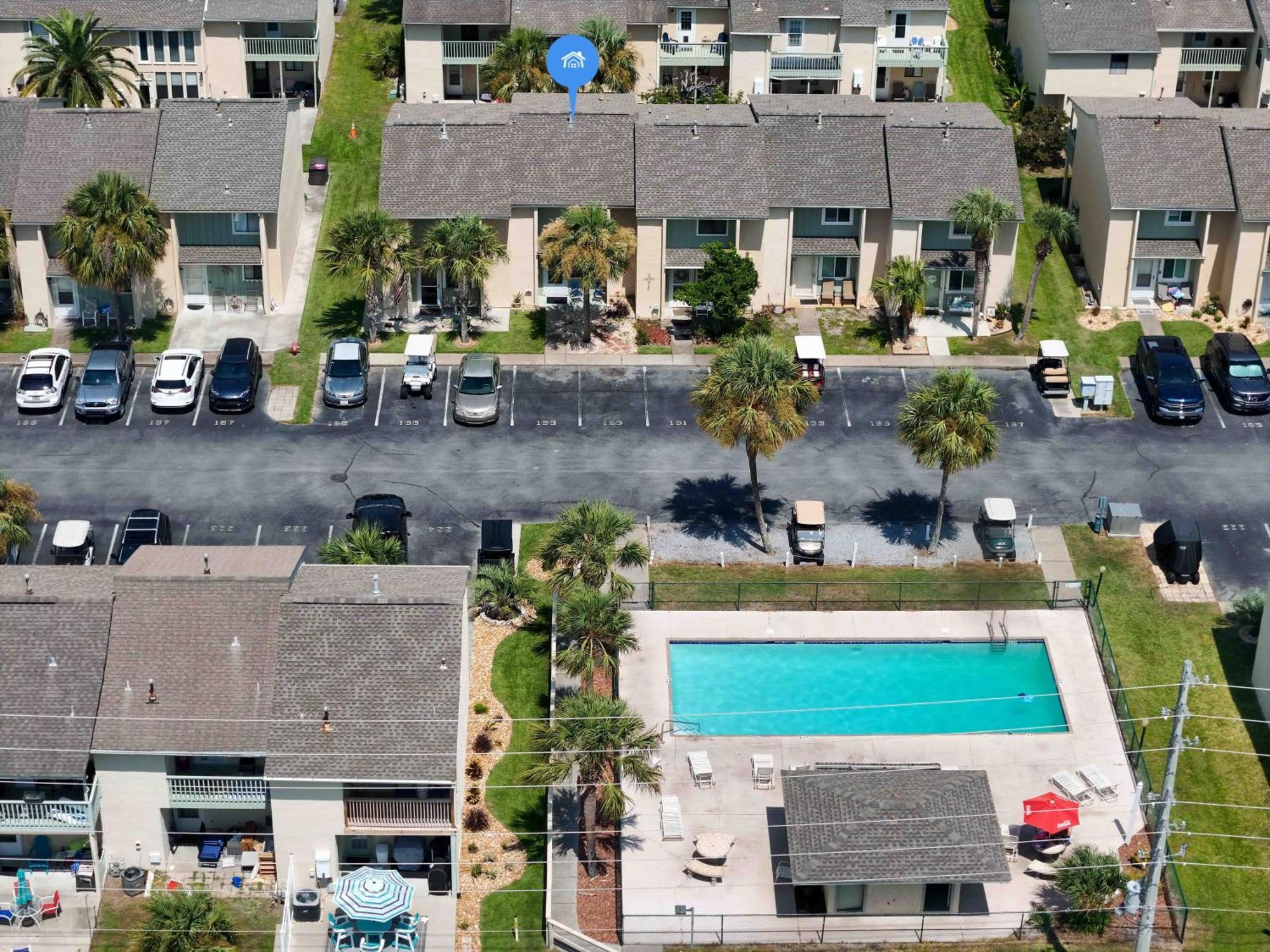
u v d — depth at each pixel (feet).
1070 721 208.44
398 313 282.36
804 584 229.45
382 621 187.83
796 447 256.73
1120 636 223.10
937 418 226.99
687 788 197.57
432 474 248.11
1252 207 279.69
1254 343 280.72
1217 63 330.95
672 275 285.02
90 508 238.89
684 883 186.19
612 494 245.86
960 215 271.28
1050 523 242.37
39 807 181.16
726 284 272.51
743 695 212.02
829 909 183.11
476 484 246.47
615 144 286.25
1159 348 267.80
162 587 189.88
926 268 281.74
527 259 283.79
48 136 280.10
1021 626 222.89
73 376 264.72
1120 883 183.52
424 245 272.72
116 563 226.79
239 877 186.39
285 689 184.03
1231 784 201.98
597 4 326.44
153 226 265.95
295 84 330.95
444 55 327.88
